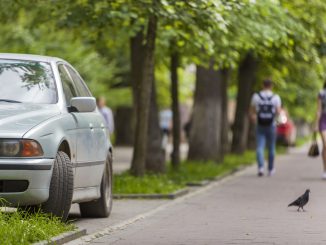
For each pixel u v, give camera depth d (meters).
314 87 123.81
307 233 34.03
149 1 51.50
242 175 74.62
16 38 95.88
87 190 36.84
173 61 71.50
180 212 42.75
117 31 60.97
